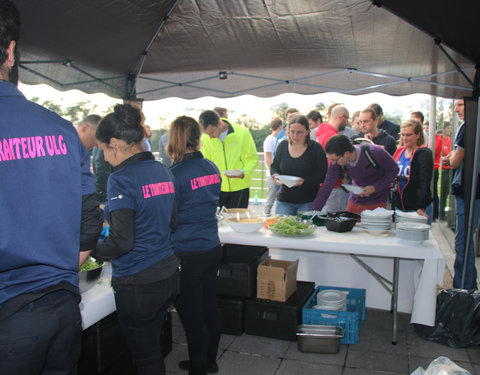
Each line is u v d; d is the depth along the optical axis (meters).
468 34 2.40
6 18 0.96
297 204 3.54
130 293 1.65
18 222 0.96
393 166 3.15
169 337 2.69
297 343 2.74
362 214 2.79
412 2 2.31
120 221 1.55
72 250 1.07
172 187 1.80
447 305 2.77
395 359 2.57
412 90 4.08
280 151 3.66
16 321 0.96
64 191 1.04
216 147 4.18
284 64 3.91
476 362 2.53
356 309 3.04
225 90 4.37
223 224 3.04
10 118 0.97
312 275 3.36
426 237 2.50
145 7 2.85
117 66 3.50
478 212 3.25
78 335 1.13
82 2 2.42
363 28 3.05
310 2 2.78
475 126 2.81
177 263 1.78
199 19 3.14
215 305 2.30
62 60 2.92
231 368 2.50
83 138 2.98
